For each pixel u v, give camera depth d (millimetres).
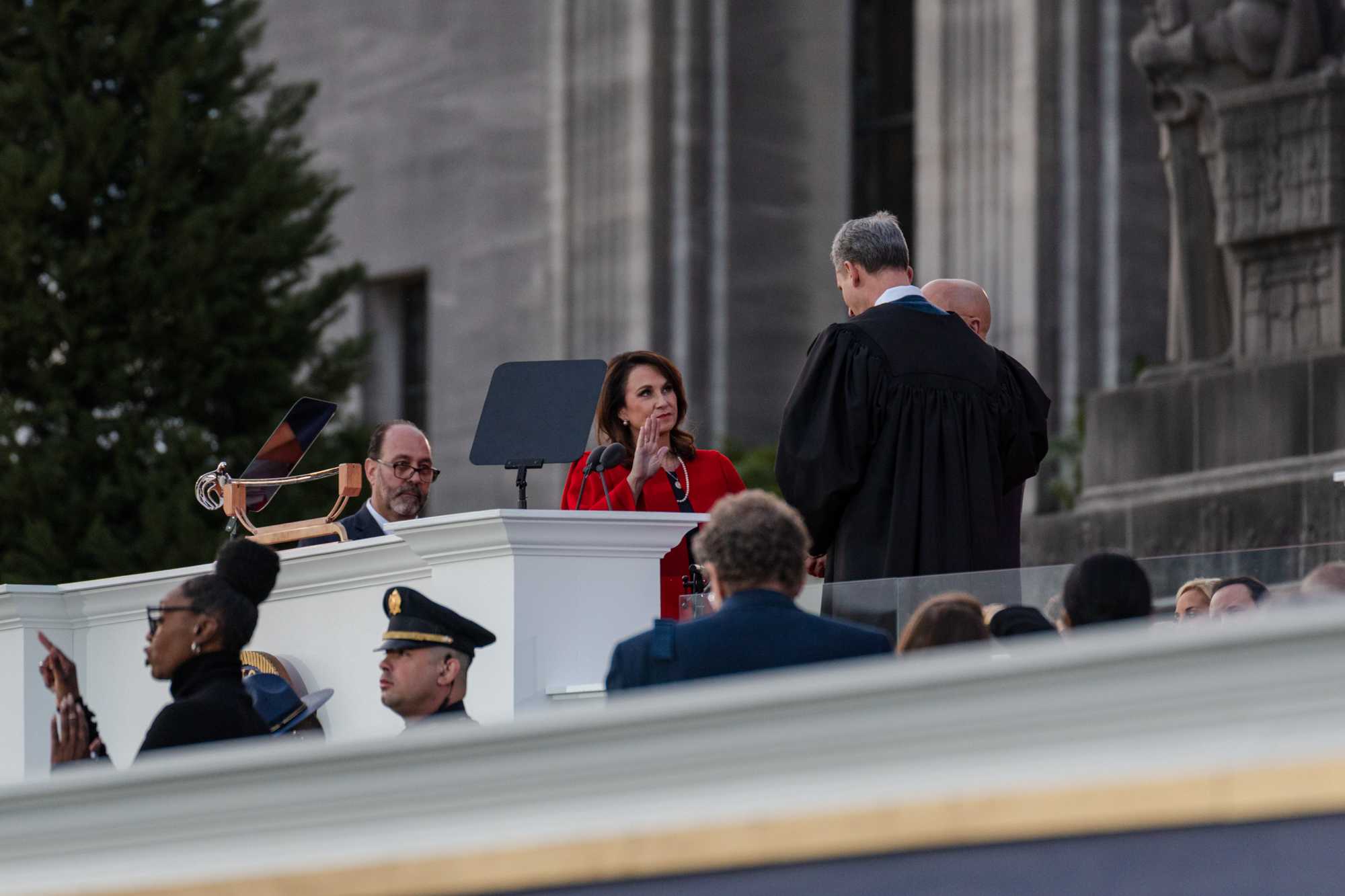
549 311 84500
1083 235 68625
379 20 93375
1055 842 7574
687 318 81250
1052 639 14867
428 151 91375
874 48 83625
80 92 53344
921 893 7816
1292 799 7129
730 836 8219
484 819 8898
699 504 22656
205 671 16875
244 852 9523
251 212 55656
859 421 19203
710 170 82188
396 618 17953
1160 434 51688
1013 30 69562
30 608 24359
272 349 56281
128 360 53219
